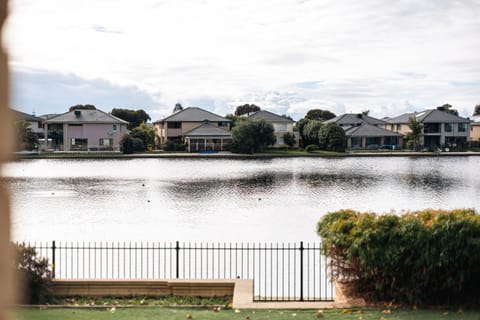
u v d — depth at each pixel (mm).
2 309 830
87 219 25266
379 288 8836
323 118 136500
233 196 34594
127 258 16188
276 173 52031
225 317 8258
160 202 31594
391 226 8812
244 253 16906
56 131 85500
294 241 19500
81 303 9367
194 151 85562
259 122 83875
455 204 31922
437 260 8422
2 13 837
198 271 14469
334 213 9812
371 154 81688
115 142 85625
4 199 835
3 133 828
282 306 8836
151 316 8320
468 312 8273
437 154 83438
